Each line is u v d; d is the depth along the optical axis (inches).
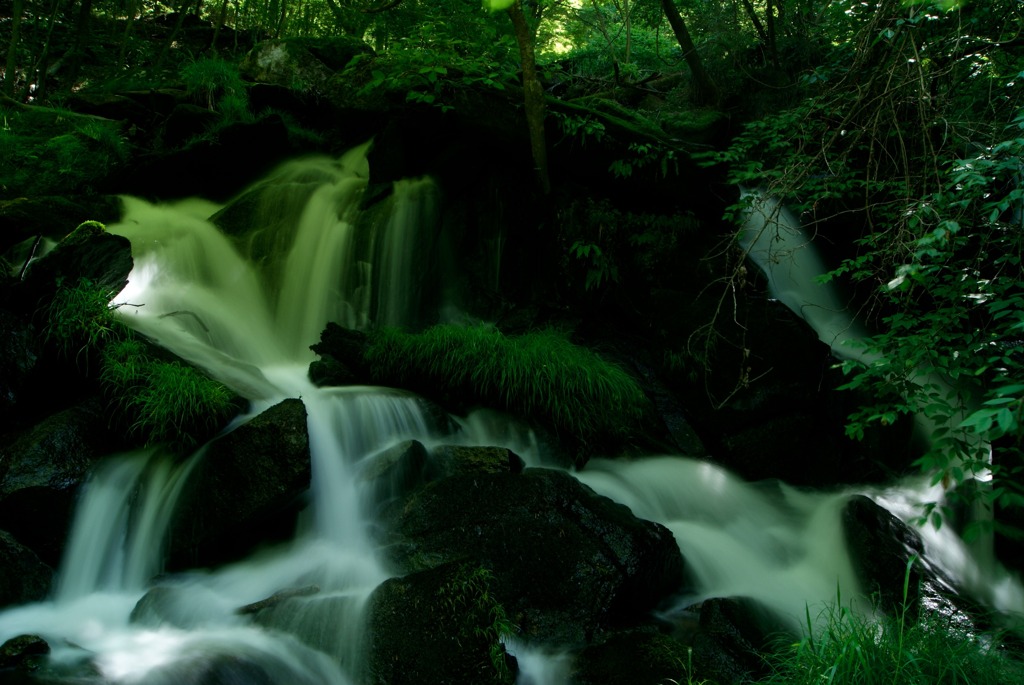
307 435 218.1
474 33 385.1
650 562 211.0
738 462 294.2
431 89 336.2
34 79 463.2
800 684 161.2
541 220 337.7
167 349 254.7
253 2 583.2
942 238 160.6
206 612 189.3
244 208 345.7
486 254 349.7
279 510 217.6
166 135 385.1
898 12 213.9
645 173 324.8
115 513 213.6
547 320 337.4
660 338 318.3
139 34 543.2
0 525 203.6
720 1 424.5
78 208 308.3
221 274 330.6
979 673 163.9
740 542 256.1
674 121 378.9
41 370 233.3
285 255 339.3
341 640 174.6
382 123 362.3
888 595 230.5
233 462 215.2
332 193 349.7
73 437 217.0
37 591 195.8
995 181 203.0
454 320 341.7
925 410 181.9
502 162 346.6
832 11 378.9
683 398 310.0
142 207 348.5
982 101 252.5
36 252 278.4
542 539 206.5
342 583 202.1
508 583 199.3
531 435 268.8
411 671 165.8
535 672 181.9
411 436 255.3
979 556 256.4
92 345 237.8
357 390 265.3
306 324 330.0
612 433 279.0
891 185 245.9
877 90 224.7
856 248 352.8
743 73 401.4
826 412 303.7
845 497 279.7
